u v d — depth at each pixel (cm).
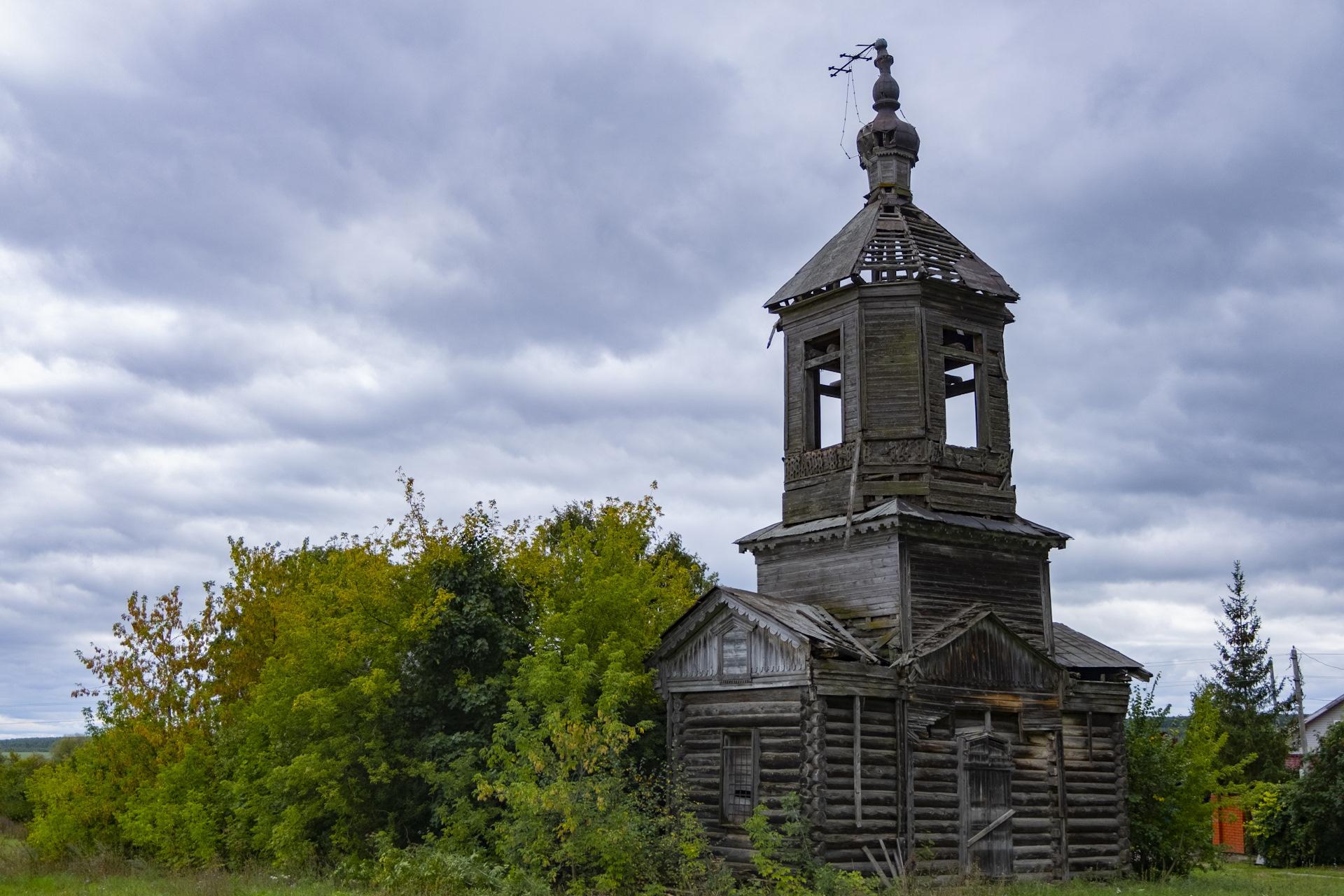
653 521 3145
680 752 2662
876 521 2675
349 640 2777
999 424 2948
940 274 2884
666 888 2362
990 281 2997
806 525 2872
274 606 3206
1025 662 2752
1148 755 3200
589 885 2380
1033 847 2672
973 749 2606
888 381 2833
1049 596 2902
